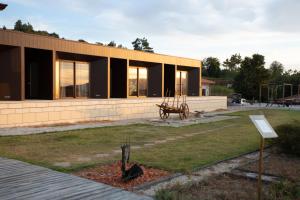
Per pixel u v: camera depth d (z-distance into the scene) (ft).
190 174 22.41
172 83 80.07
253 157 28.48
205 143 34.76
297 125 30.91
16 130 40.24
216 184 20.56
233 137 39.37
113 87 68.13
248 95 155.22
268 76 154.71
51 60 52.70
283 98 143.23
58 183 19.13
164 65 80.69
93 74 62.54
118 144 33.37
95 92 62.44
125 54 65.16
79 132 40.55
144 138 37.86
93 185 18.94
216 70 271.08
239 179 21.75
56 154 27.78
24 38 48.03
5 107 41.65
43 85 54.24
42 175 20.74
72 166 23.48
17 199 16.39
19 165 23.18
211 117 67.41
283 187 19.06
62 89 58.39
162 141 35.94
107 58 61.36
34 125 44.91
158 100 67.21
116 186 19.34
